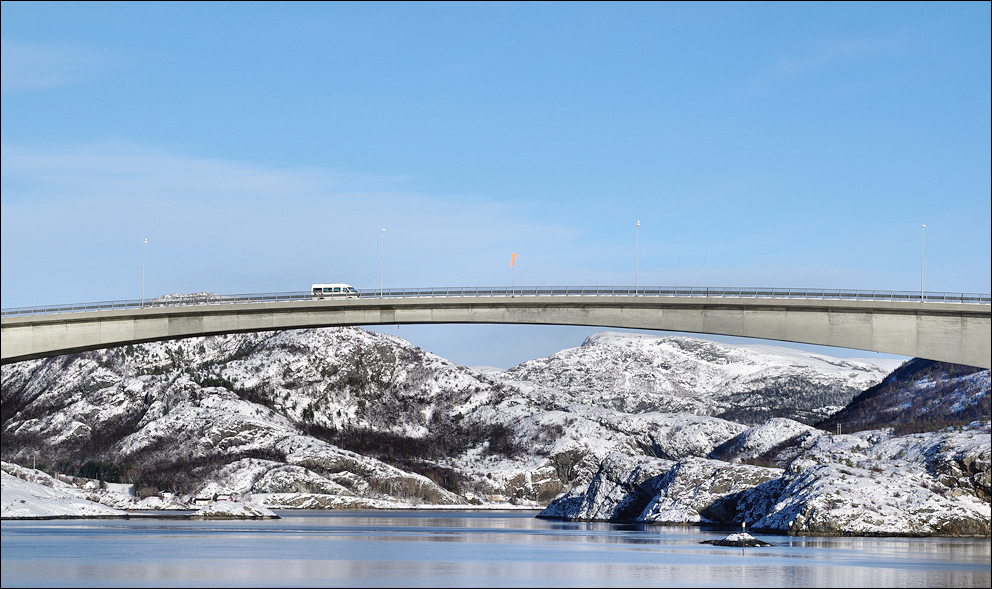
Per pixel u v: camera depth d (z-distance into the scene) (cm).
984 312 10112
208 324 11712
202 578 7588
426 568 8456
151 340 11894
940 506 12875
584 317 11212
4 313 11738
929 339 10312
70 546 11119
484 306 11450
